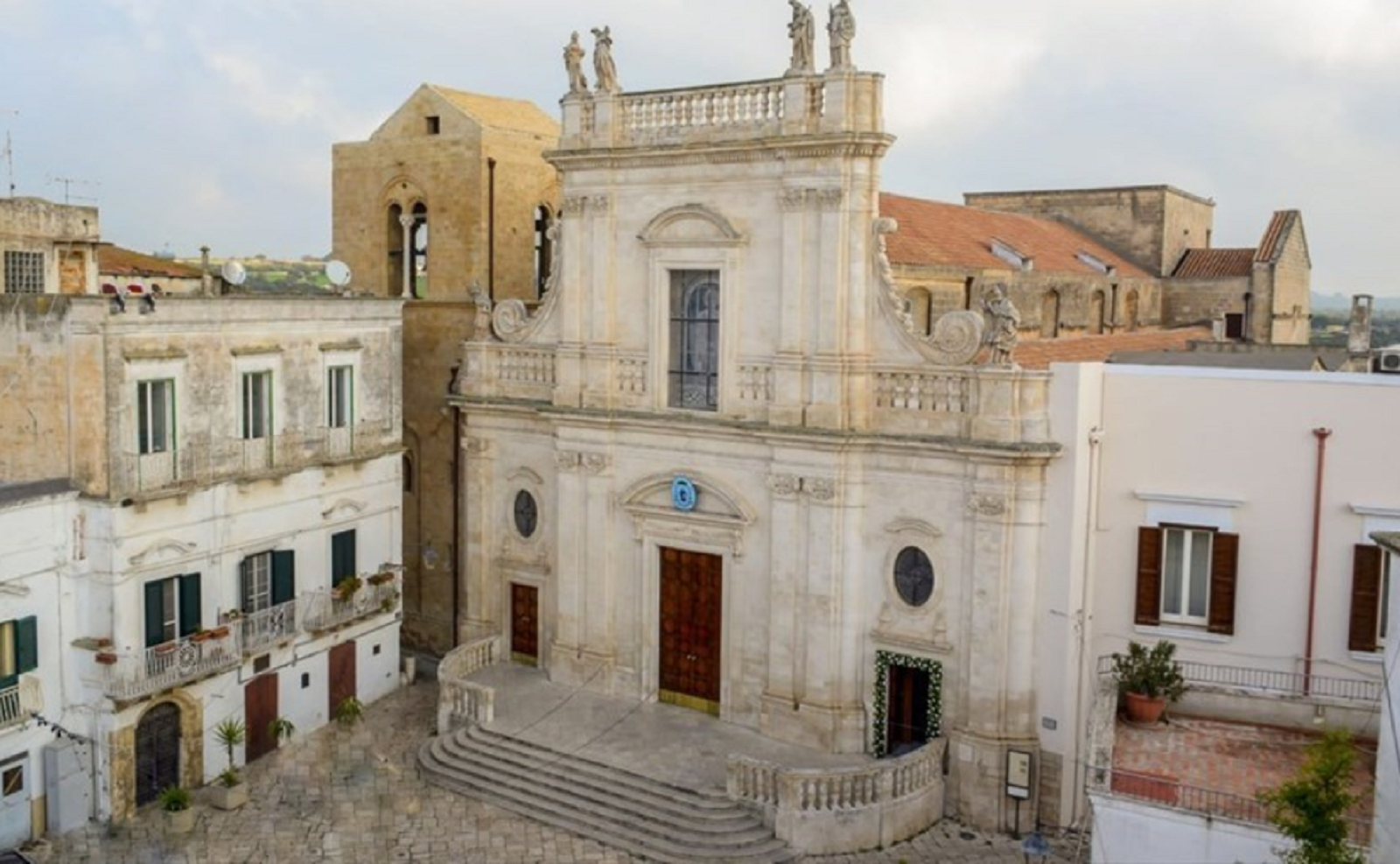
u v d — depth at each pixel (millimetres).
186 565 33188
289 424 36375
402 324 44688
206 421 33656
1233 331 63875
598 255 37500
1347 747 20812
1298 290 68312
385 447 39781
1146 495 31125
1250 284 63219
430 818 32656
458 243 44031
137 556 31688
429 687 41875
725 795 31656
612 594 38469
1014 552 31594
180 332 32688
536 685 39469
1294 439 29656
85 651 31250
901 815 31219
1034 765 31656
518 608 41500
